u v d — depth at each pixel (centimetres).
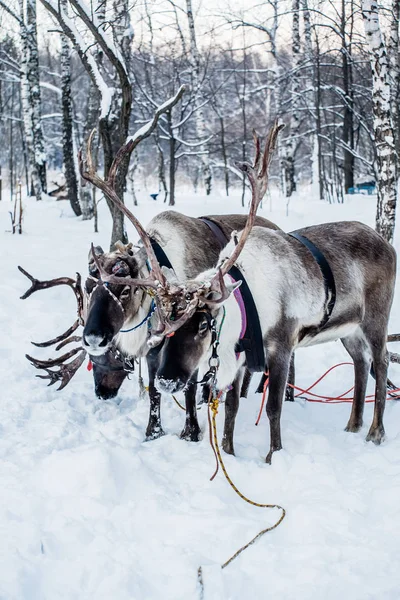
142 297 446
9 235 1111
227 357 405
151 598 282
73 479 368
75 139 1978
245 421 488
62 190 1841
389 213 827
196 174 2912
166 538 328
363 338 477
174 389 368
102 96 807
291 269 424
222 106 2495
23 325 672
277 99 1853
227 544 321
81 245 1048
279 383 420
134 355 461
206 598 280
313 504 356
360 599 280
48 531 323
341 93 1560
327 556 310
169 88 2000
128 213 412
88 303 428
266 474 395
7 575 281
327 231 469
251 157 2336
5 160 3222
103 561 299
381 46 802
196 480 387
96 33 730
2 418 466
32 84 1673
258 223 553
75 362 509
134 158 1809
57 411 486
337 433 471
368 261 464
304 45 1944
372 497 366
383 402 461
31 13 1638
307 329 437
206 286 379
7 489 359
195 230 495
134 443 429
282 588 288
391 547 317
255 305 408
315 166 1838
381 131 817
